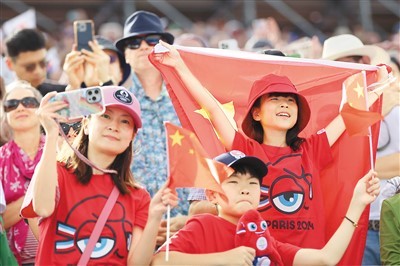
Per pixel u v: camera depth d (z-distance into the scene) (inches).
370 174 558.3
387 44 1121.4
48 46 1150.3
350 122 583.5
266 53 699.4
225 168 533.6
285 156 590.6
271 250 539.5
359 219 598.5
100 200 536.1
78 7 1510.8
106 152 541.0
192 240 540.4
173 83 612.1
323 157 608.4
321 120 627.5
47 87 794.2
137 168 713.6
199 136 605.9
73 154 542.6
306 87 630.5
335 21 1598.2
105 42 822.5
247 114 597.0
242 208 541.0
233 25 1503.4
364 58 784.3
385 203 636.7
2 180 652.7
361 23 1588.3
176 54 615.2
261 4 1590.8
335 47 788.6
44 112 517.0
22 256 645.9
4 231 602.2
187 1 1574.8
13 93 668.7
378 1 1644.9
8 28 1109.1
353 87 588.1
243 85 624.1
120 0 1493.6
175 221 667.4
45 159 515.2
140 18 760.3
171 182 524.7
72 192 534.6
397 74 815.1
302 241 581.6
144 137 725.9
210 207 631.2
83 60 749.9
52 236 530.9
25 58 786.8
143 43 753.0
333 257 546.9
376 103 625.6
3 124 673.0
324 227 596.4
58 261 528.1
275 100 588.1
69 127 577.6
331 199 614.2
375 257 692.1
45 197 515.5
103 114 540.7
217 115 606.9
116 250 530.6
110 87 540.1
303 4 1622.8
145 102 737.0
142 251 522.0
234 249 530.9
